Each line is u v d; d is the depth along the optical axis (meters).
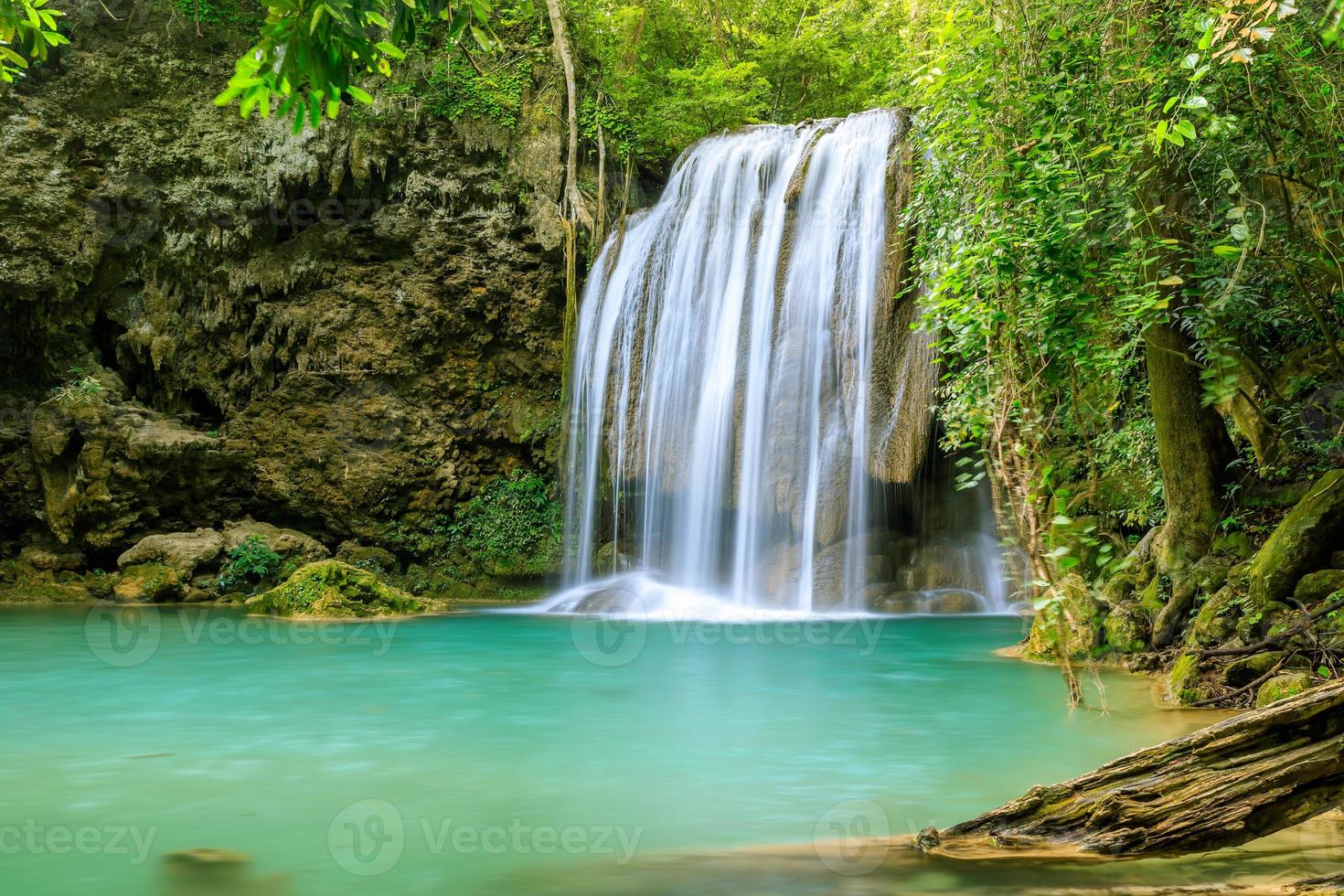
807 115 25.11
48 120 17.66
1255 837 3.70
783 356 15.88
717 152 18.08
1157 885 3.48
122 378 18.88
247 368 18.98
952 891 3.48
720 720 7.12
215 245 18.50
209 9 18.62
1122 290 6.51
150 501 17.91
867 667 9.60
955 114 7.44
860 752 5.95
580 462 18.23
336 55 3.37
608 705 7.64
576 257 19.17
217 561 17.28
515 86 19.33
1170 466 8.72
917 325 7.41
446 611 15.74
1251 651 6.95
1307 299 6.78
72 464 17.80
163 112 18.38
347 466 18.66
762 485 15.75
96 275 18.31
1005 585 15.31
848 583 14.98
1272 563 7.27
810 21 24.72
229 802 4.88
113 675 9.31
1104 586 9.24
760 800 4.88
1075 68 6.64
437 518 19.05
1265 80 6.20
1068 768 5.55
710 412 16.53
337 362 18.86
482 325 19.39
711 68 22.11
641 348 17.75
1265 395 8.59
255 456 18.61
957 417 7.77
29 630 12.77
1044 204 6.23
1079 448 10.23
